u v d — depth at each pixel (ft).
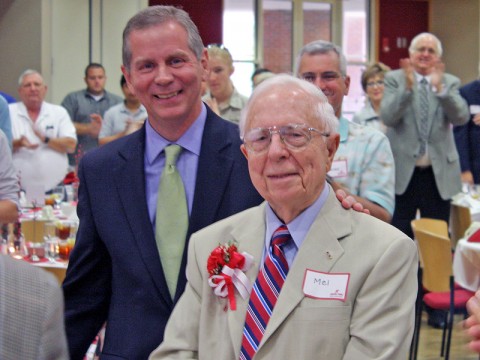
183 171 7.66
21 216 16.89
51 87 31.07
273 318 5.99
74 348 7.80
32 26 30.68
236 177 7.63
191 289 6.66
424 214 19.79
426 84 19.58
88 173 7.77
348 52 40.96
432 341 18.08
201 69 7.57
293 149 6.10
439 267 15.46
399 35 41.42
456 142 23.71
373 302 5.89
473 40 40.19
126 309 7.46
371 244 6.09
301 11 39.86
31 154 21.61
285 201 6.16
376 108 24.64
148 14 7.37
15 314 3.59
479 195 21.68
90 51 31.63
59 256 13.64
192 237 6.79
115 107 25.13
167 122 7.50
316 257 6.11
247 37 39.29
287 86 6.26
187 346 6.50
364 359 5.74
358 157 10.89
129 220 7.48
